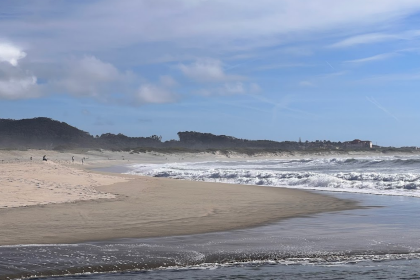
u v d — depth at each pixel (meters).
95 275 6.66
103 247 8.27
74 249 8.05
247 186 25.11
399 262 7.44
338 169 49.12
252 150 164.12
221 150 155.12
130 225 10.97
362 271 6.89
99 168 67.38
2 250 7.90
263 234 9.88
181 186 23.52
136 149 146.62
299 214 13.45
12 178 19.06
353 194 20.94
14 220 11.30
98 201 15.51
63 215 12.23
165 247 8.34
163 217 12.39
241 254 7.86
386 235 9.73
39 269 6.78
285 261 7.51
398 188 23.00
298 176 31.94
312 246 8.52
